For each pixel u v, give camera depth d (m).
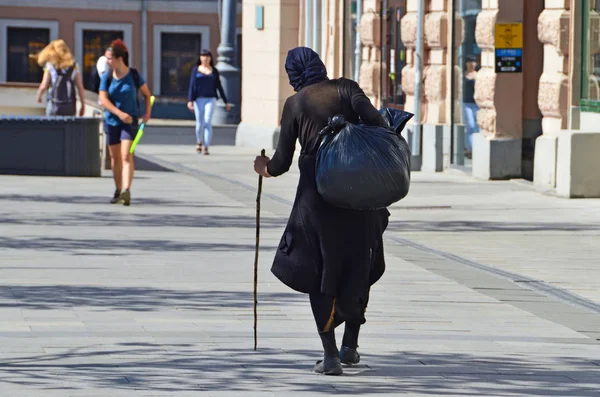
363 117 20.59
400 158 20.00
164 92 128.75
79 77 65.81
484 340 23.64
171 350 22.00
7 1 125.19
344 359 21.23
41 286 28.59
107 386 19.20
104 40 127.50
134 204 48.16
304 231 20.61
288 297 27.89
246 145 86.62
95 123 60.00
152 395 18.66
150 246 36.06
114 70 47.19
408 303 27.47
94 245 36.03
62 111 65.38
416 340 23.52
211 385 19.42
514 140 59.31
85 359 21.11
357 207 20.08
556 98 54.94
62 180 57.78
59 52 65.31
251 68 87.00
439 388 19.58
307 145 20.73
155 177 60.72
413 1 68.06
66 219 42.53
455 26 64.19
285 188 56.16
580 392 19.45
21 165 60.00
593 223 43.22
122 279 29.86
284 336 23.52
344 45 78.75
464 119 64.00
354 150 19.88
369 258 20.75
